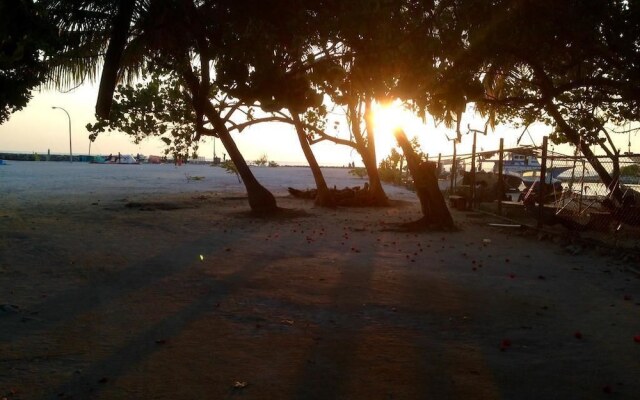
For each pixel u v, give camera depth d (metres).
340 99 7.86
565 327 6.08
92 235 12.81
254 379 4.54
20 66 7.18
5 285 7.71
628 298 7.29
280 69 7.45
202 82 10.34
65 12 10.08
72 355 5.04
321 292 7.50
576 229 13.22
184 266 9.23
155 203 21.31
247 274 8.62
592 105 13.72
